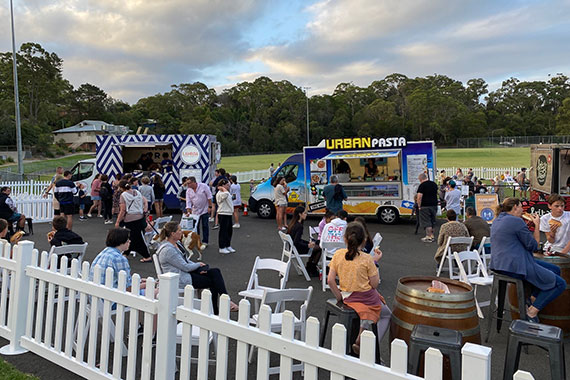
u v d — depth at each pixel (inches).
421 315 146.3
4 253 191.5
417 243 444.8
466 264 321.4
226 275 320.5
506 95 5447.8
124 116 4840.1
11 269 184.4
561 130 4013.3
